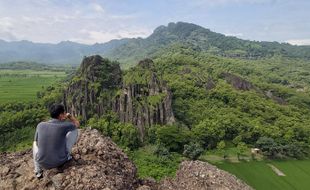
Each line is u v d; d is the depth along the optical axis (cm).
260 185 10950
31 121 14875
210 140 14325
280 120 17925
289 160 13562
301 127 16850
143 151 12338
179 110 16925
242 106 19075
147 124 14325
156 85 15562
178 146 13100
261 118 17800
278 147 13962
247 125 16038
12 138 13812
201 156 13050
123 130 13188
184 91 19262
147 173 9562
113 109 15050
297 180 11556
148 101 14938
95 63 16775
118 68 17375
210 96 19725
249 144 15062
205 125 14862
